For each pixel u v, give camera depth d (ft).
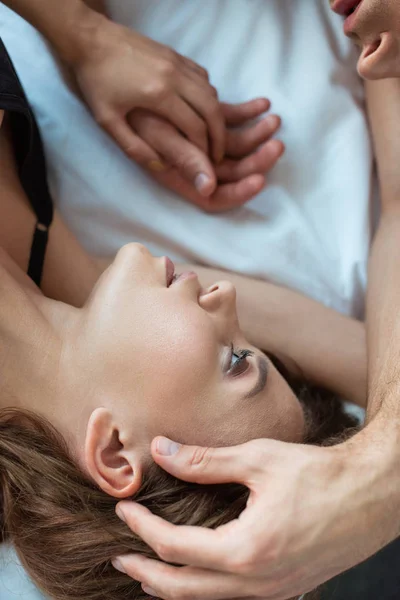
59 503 2.58
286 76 3.74
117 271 2.75
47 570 2.61
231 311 2.81
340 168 3.70
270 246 3.64
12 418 2.66
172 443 2.40
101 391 2.62
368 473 2.38
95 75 3.28
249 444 2.36
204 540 2.25
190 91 3.30
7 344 2.69
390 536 2.47
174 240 3.59
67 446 2.65
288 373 3.53
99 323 2.66
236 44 3.74
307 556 2.29
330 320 3.59
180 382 2.59
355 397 3.56
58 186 3.49
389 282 3.29
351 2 2.83
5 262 2.91
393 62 2.75
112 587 2.63
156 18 3.75
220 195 3.56
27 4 3.15
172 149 3.37
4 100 2.80
